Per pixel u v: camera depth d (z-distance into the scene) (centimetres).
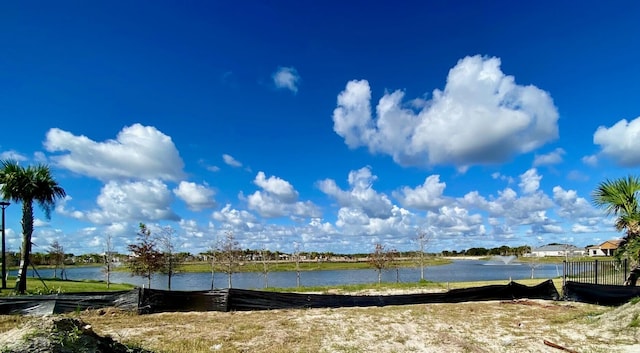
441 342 970
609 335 990
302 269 7369
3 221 1998
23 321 1242
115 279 4997
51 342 618
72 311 1408
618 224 1515
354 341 984
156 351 854
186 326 1179
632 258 1495
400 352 881
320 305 1608
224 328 1145
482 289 1766
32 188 1944
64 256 5006
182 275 5888
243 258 3734
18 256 3947
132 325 1201
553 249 10500
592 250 9662
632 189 1459
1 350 578
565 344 923
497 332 1077
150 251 2842
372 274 5944
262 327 1160
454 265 9150
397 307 1586
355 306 1627
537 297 1791
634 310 1061
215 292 1534
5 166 1964
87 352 634
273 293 1577
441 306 1600
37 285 2400
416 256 5341
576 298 1667
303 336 1038
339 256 9094
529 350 883
